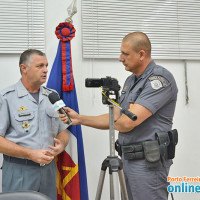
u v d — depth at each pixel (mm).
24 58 1967
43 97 2035
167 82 1926
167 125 1993
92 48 2688
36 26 2590
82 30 2678
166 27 2852
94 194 2691
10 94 1940
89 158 2695
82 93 2684
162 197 1937
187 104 2891
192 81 2910
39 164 1933
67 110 2055
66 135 2170
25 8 2582
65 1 2678
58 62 2436
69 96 2434
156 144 1886
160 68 1982
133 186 1954
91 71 2705
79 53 2684
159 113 1952
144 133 1930
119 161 1588
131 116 1442
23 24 2574
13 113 1913
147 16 2812
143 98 1871
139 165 1918
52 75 2414
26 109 1947
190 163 2879
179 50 2857
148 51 1984
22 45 2564
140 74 2045
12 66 2574
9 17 2555
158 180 1910
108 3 2734
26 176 1902
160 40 2828
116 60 2764
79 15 2691
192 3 2918
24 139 1903
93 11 2705
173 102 2004
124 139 1996
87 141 2697
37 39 2586
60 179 2447
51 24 2645
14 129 1926
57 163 2443
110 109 1584
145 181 1899
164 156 1898
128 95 2086
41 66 1973
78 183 2408
